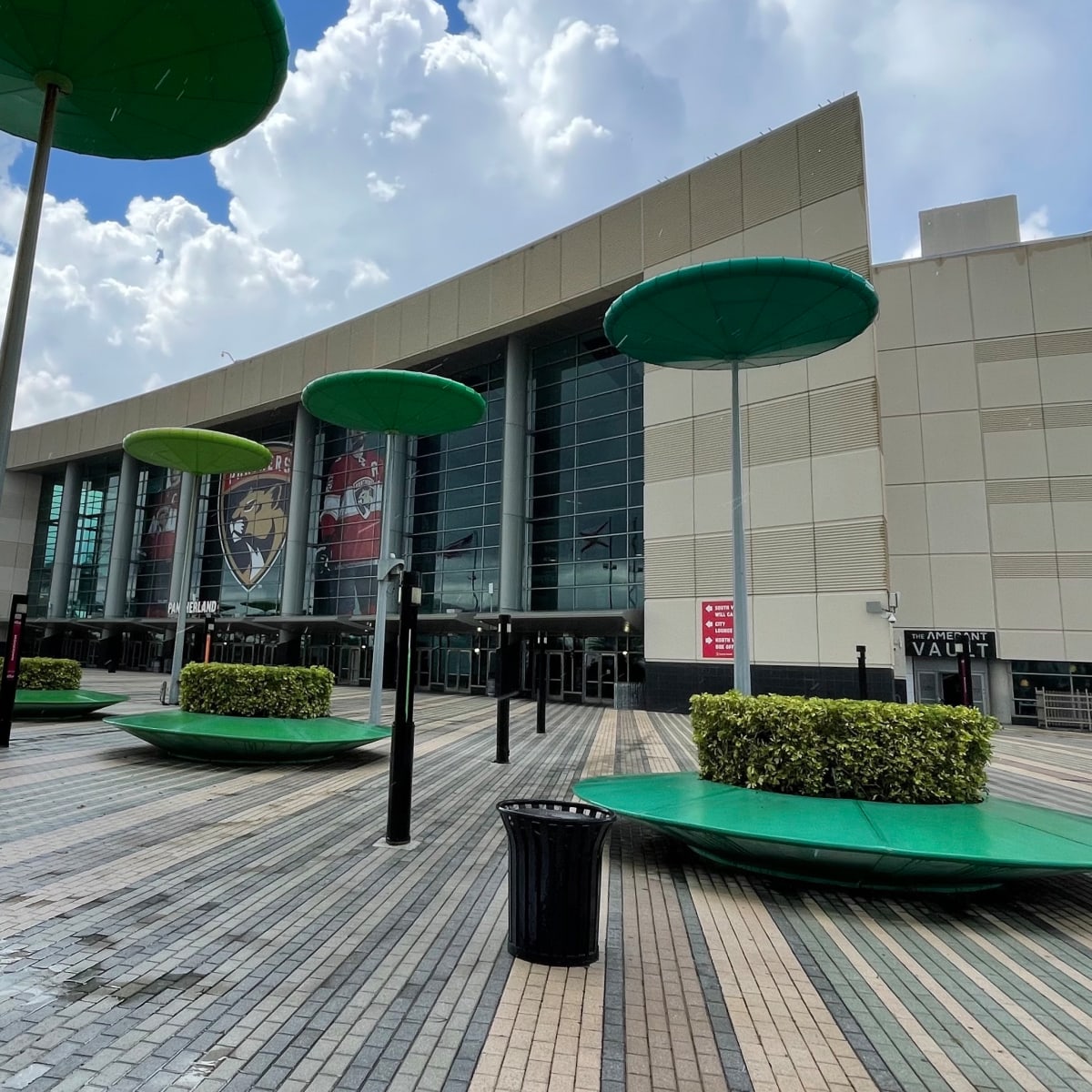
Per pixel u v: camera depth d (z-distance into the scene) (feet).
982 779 21.24
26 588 175.94
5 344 19.42
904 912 16.70
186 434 54.29
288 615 120.78
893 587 82.64
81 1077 9.01
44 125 21.84
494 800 27.76
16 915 14.65
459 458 109.40
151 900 15.76
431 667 109.19
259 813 24.30
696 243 81.15
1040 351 80.89
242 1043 9.99
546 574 95.71
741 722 22.65
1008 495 80.12
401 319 108.58
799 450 72.64
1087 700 74.69
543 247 93.81
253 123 24.80
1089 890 18.76
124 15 20.01
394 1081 9.17
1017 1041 10.82
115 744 38.55
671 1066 9.78
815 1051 10.33
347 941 13.79
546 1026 10.77
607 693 90.38
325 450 125.59
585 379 95.81
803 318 26.99
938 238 93.56
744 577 28.17
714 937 14.78
